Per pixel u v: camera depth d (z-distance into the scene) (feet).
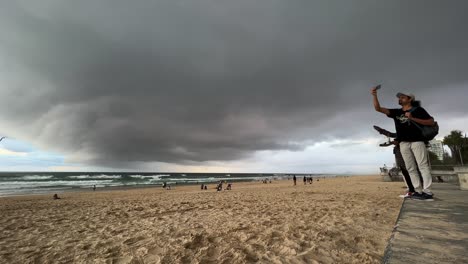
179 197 52.08
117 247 14.79
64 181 196.75
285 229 16.30
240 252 12.34
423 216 7.30
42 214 31.58
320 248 12.32
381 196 32.89
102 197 63.52
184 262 11.59
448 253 4.30
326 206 25.62
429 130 11.10
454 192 13.23
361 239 13.50
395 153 17.06
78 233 19.63
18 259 13.87
